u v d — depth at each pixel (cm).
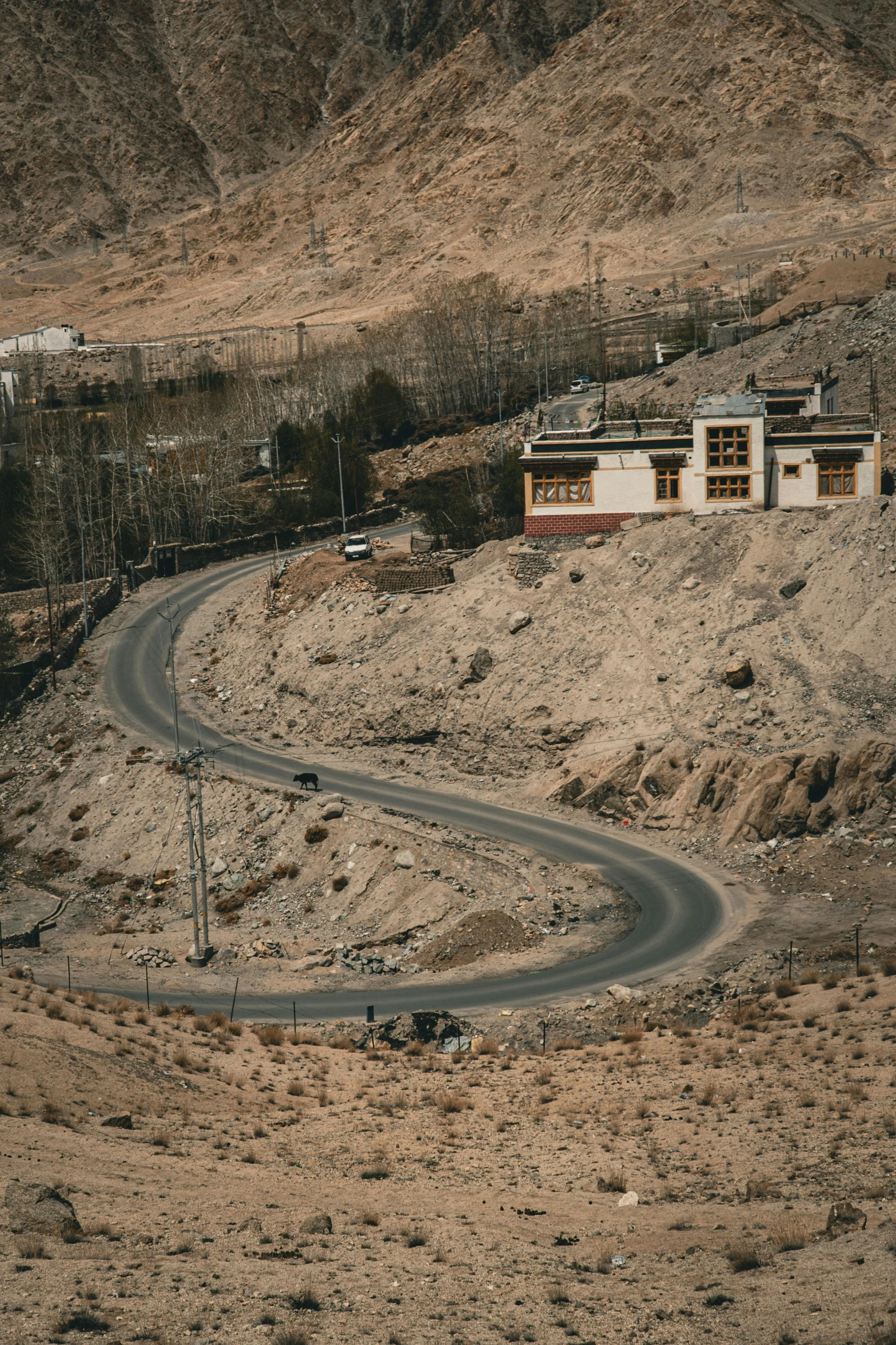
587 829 7519
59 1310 2206
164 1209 2973
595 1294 2436
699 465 8975
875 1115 3669
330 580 10500
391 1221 2981
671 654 8150
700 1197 3169
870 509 8319
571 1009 5541
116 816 8694
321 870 7594
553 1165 3603
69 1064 4119
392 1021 5459
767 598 8206
